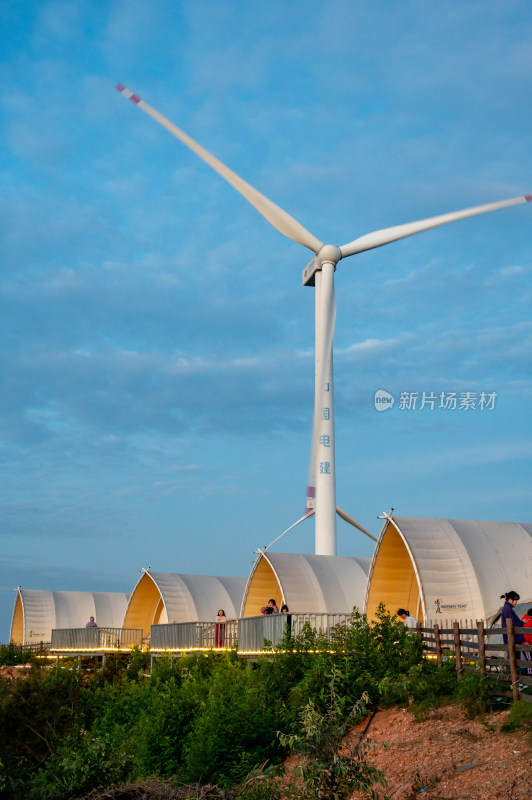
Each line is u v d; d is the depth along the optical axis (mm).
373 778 13312
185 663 27734
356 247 46188
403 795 13367
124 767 17109
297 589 39094
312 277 49031
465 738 15117
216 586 55625
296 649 23078
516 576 29453
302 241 46188
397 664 20047
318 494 49031
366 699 14750
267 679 21594
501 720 15461
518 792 12219
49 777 16922
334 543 48500
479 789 12695
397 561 32969
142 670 35125
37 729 18906
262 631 27156
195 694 22125
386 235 46438
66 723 19625
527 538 31547
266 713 19516
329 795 13117
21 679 20125
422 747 15195
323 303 45719
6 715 18469
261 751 18438
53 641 46625
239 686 21688
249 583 42562
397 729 16672
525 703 15281
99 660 41594
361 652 20438
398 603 33625
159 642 36125
